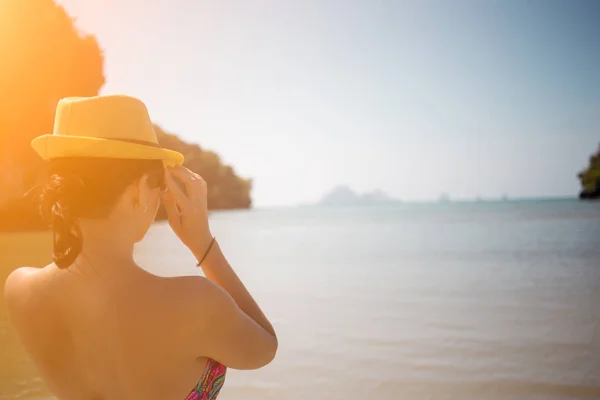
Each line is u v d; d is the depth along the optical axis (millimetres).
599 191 95000
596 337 6898
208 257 1097
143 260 17750
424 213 78938
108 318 954
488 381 5051
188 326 954
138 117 975
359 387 4863
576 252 21656
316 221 62906
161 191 1031
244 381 5035
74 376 1000
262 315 1106
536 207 83562
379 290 11961
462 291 11758
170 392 974
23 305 1023
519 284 13000
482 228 40406
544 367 5496
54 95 41656
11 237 29812
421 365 5590
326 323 8008
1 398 4262
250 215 91875
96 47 46281
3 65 38250
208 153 102438
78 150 903
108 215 939
